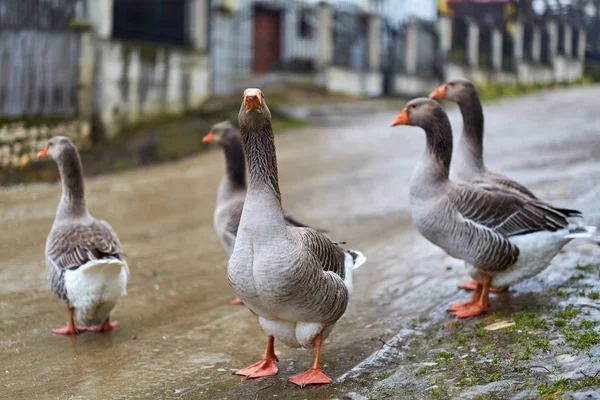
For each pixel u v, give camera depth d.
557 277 6.25
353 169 13.15
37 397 4.70
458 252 5.72
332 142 16.53
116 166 13.85
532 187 9.69
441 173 5.87
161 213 10.28
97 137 15.16
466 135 6.81
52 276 5.85
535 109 21.53
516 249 5.55
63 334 5.93
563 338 4.74
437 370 4.56
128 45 15.91
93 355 5.46
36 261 7.95
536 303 5.68
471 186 5.76
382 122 19.81
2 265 7.79
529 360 4.48
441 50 30.11
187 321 6.19
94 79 15.06
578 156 12.12
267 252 4.22
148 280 7.32
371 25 26.62
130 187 12.17
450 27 30.28
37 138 13.72
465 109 6.76
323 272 4.46
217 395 4.58
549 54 34.12
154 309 6.51
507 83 32.72
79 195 6.22
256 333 5.86
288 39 28.08
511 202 5.58
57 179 12.92
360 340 5.44
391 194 10.88
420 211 5.89
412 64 28.94
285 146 16.09
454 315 5.72
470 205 5.59
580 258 6.70
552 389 3.98
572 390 3.92
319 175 12.68
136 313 6.41
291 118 19.73
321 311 4.47
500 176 6.73
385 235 8.60
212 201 11.03
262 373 4.84
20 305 6.60
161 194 11.57
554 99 24.84
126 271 5.88
